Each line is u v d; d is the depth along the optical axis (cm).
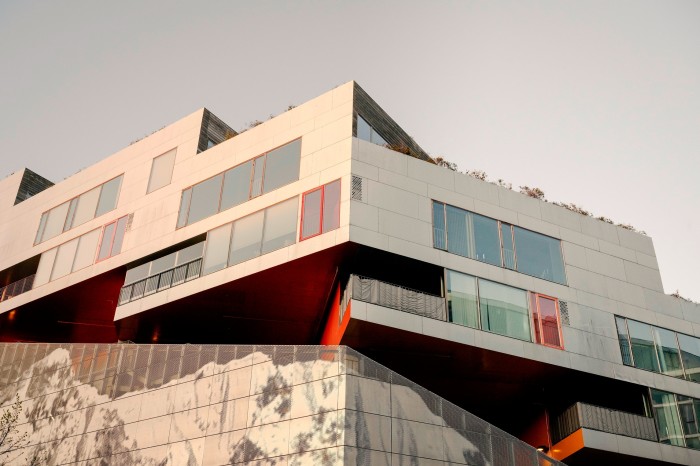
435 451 1766
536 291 2578
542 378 2531
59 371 2466
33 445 2328
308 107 2747
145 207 3003
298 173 2589
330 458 1647
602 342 2605
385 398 1772
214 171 2869
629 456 2408
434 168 2639
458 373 2486
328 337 2559
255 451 1784
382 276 2505
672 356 2731
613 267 2831
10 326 3403
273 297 2588
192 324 2795
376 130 2791
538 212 2788
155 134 3241
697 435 2572
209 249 2661
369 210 2392
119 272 2928
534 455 1919
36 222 3459
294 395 1811
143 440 2034
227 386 1956
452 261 2464
